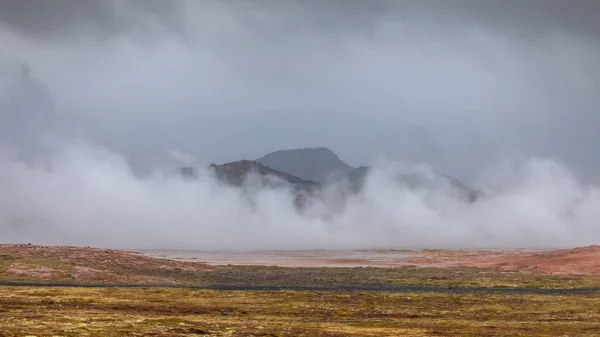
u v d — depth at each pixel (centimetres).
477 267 17962
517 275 15438
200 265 16200
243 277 14512
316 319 8281
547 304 9950
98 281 12750
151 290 10962
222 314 8575
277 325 7550
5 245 15400
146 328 7012
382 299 10381
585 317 8731
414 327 7669
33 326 6881
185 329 7000
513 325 7944
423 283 13600
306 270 16738
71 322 7288
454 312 9112
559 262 17225
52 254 14562
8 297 9606
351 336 6775
